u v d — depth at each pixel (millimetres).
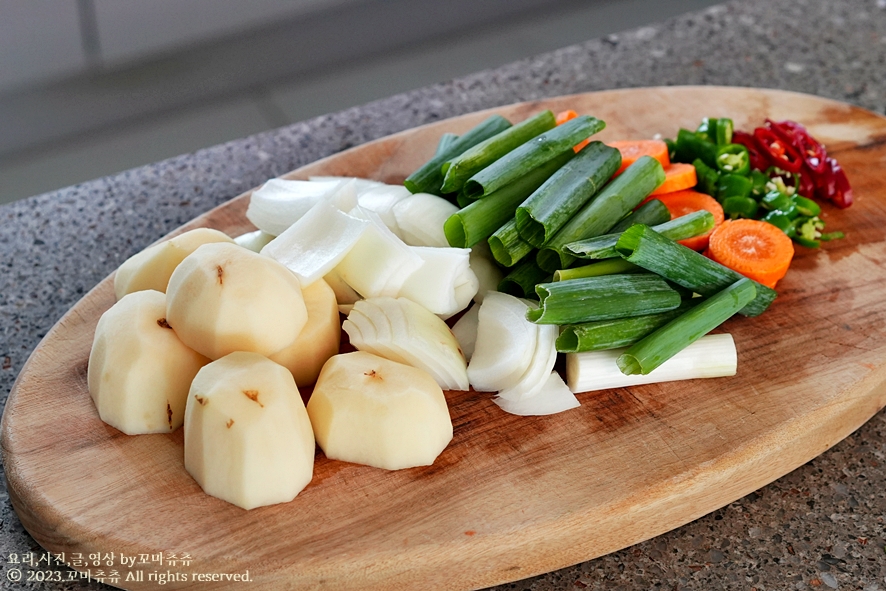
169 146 1201
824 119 938
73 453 731
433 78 1279
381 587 696
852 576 706
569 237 788
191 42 1345
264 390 706
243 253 740
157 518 704
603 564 716
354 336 765
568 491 715
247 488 701
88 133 1227
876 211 867
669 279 779
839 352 779
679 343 755
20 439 737
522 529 700
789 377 767
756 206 862
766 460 736
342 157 911
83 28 1307
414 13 1408
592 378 760
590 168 810
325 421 726
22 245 888
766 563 712
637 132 932
